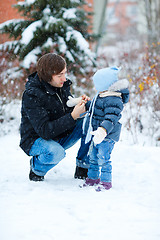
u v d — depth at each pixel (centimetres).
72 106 332
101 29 1312
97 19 1847
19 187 308
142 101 572
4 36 774
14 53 677
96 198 284
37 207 261
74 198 283
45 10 665
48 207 261
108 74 297
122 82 297
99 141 278
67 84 340
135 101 575
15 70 681
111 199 282
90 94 696
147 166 373
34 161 322
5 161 416
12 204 266
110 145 306
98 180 321
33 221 235
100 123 302
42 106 313
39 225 229
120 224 234
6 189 305
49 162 312
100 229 226
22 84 654
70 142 342
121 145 459
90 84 705
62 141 344
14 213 248
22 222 233
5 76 633
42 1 654
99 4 2073
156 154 406
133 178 341
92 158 315
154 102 540
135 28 1606
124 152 422
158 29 1155
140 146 456
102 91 306
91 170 317
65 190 305
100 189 304
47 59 303
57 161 315
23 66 648
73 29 677
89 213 252
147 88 545
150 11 1146
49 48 634
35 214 247
